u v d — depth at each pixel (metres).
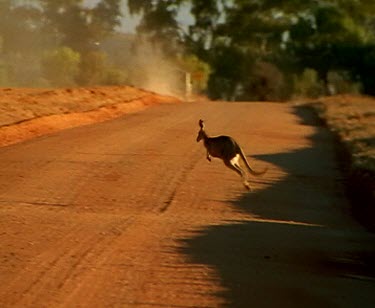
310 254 45.66
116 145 90.19
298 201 67.50
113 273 39.00
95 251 43.25
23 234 46.94
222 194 67.50
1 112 105.56
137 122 118.00
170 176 73.50
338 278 40.59
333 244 49.03
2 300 34.28
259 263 42.28
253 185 72.38
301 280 39.44
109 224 51.09
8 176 69.38
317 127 128.62
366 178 77.62
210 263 41.56
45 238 46.06
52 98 129.50
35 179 68.38
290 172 81.19
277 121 133.62
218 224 53.47
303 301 35.84
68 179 69.25
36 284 36.75
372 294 37.97
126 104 144.38
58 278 37.84
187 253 43.53
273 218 59.84
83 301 34.50
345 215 63.28
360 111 156.50
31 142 90.69
